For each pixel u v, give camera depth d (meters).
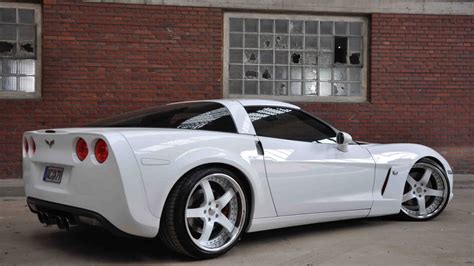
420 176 5.91
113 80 8.75
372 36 9.45
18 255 4.36
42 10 8.59
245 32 9.30
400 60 9.53
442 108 9.64
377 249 4.61
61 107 8.60
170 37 8.90
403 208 5.77
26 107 8.48
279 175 4.62
